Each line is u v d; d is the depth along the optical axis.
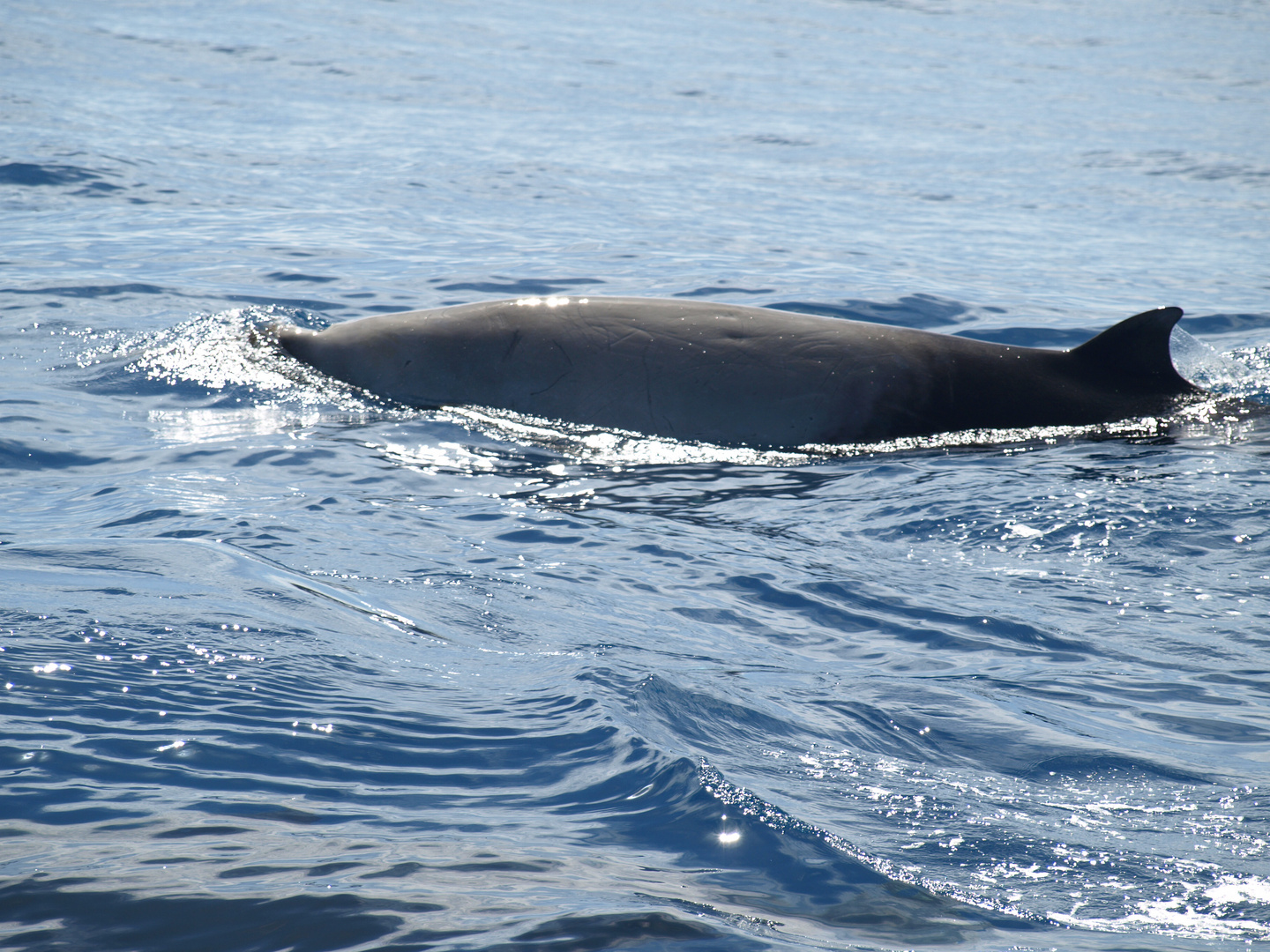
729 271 37.25
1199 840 8.12
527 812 7.86
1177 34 146.00
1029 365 22.70
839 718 10.11
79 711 8.79
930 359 22.27
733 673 11.07
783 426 21.17
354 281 33.03
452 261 36.75
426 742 8.89
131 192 45.47
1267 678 11.73
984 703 10.69
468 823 7.62
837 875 7.23
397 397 22.06
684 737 9.29
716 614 13.04
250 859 6.91
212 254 35.53
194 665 9.88
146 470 17.34
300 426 20.14
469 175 55.06
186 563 12.83
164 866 6.75
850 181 60.50
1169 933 6.82
